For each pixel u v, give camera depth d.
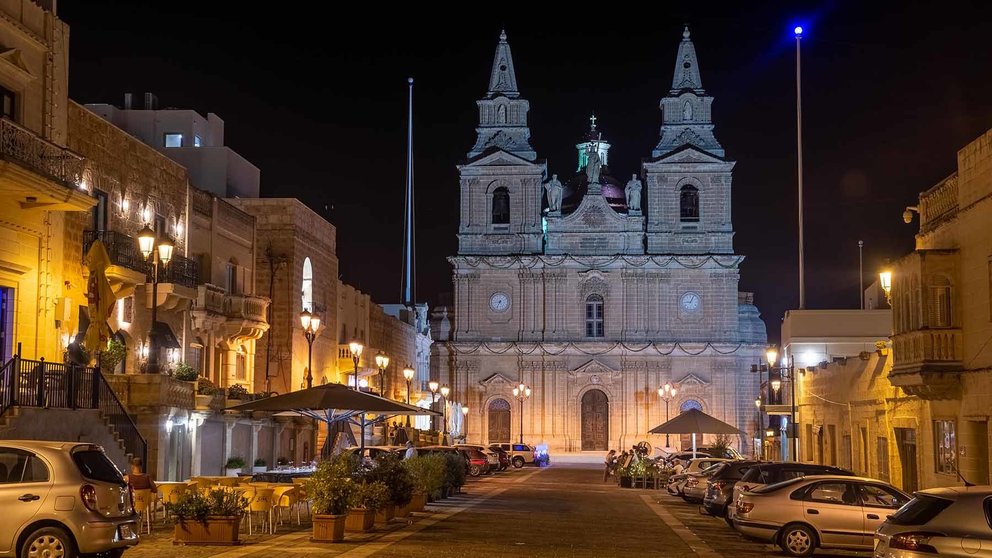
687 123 93.25
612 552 23.70
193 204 43.69
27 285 30.27
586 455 89.44
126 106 61.75
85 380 28.81
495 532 27.19
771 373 53.28
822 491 24.02
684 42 94.12
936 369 29.17
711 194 92.75
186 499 23.17
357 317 69.50
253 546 23.05
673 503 40.53
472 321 93.56
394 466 29.62
